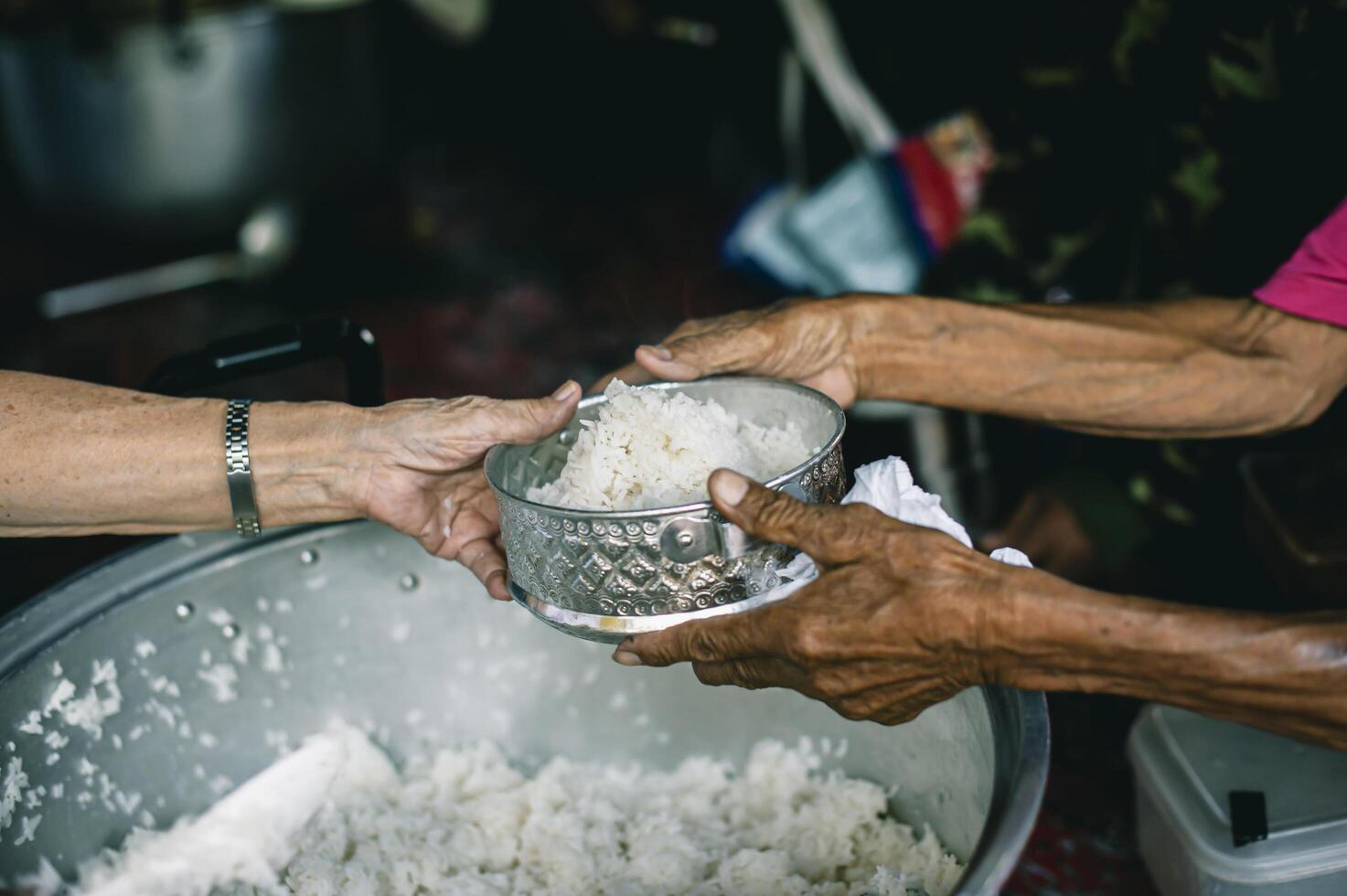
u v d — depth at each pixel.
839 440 1.02
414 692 1.46
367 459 1.20
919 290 2.30
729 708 1.42
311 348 1.30
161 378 1.26
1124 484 2.06
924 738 1.23
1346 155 1.68
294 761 1.40
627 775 1.45
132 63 2.85
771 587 1.00
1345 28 1.62
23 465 1.18
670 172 4.25
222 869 1.28
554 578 0.99
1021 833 0.87
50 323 3.38
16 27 2.85
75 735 1.24
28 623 1.20
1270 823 1.37
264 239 3.33
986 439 2.32
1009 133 2.09
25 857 1.19
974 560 0.95
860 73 2.66
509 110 4.75
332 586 1.37
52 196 3.08
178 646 1.31
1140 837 1.60
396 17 4.69
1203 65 1.76
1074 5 1.97
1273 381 1.35
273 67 2.99
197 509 1.22
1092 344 1.36
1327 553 1.53
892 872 1.18
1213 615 0.93
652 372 1.17
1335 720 0.92
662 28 3.68
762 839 1.31
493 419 1.15
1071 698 1.95
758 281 2.61
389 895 1.24
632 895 1.22
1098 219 2.07
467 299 3.48
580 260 3.69
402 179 4.28
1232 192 1.79
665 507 0.94
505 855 1.30
